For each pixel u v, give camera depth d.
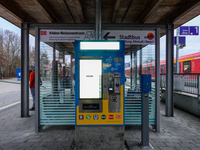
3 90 13.28
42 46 4.29
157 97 3.88
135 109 4.02
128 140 3.32
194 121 4.65
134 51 4.59
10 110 6.06
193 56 11.28
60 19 5.67
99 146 2.74
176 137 3.50
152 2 4.15
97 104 2.71
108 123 2.72
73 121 3.98
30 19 5.32
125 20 5.75
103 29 4.35
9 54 38.03
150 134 3.68
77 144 2.74
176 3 4.29
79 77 2.71
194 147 3.02
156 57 4.03
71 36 4.35
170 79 5.21
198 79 5.05
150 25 4.62
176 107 6.45
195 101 5.16
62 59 4.39
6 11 4.20
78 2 3.97
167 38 5.17
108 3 4.42
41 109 3.92
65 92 4.05
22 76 4.99
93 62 2.72
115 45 2.70
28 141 3.27
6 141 3.27
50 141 3.27
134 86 4.43
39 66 4.01
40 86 4.02
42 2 4.09
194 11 4.29
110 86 2.70
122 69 2.71
